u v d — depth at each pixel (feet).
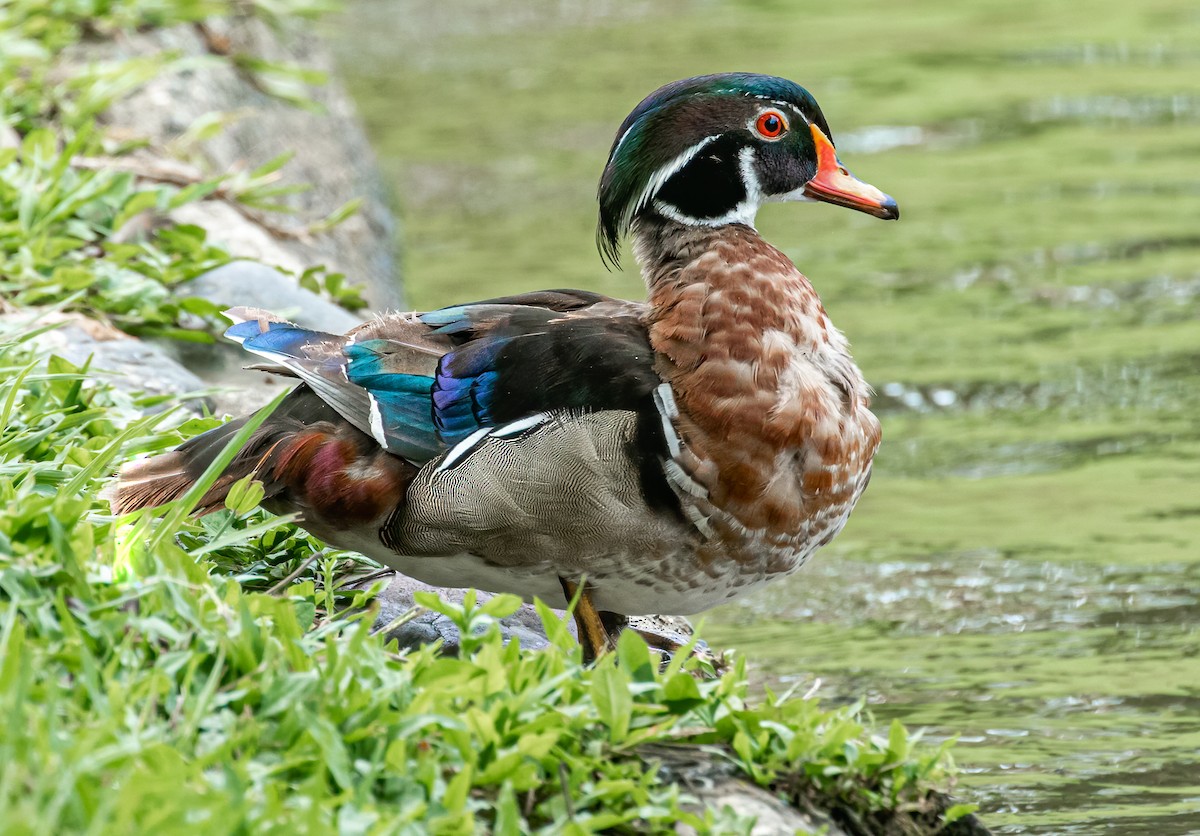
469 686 18.47
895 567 35.96
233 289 35.70
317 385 23.97
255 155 51.67
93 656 18.30
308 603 21.40
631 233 26.86
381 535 24.03
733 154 26.32
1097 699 29.40
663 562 23.68
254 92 54.60
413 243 60.39
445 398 23.77
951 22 99.30
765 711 19.67
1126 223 61.62
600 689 18.56
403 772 17.38
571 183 68.08
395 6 108.68
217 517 24.16
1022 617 33.14
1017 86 83.30
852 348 50.06
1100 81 83.97
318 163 56.49
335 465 23.81
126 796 15.12
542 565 23.73
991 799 25.59
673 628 29.14
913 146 73.15
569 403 23.56
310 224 50.67
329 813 16.42
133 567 20.62
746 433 23.48
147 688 17.66
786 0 108.06
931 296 54.90
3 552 19.44
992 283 56.03
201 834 15.26
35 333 28.40
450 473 23.40
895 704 29.30
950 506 39.34
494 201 65.77
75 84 43.80
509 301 25.82
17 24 47.52
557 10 106.52
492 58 93.20
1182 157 70.03
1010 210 63.67
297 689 17.95
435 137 75.82
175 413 29.43
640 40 96.58
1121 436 43.19
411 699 18.62
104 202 37.14
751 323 24.11
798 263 58.95
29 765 15.55
